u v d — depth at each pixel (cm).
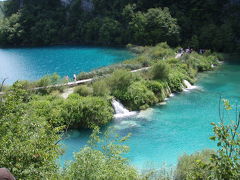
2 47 8138
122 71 3072
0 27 8725
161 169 1730
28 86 2778
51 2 9819
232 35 6253
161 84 3189
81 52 6544
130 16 7575
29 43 8775
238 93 3306
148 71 3459
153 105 2964
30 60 5656
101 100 2533
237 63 5056
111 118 2573
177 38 6575
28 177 718
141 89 2948
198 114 2702
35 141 808
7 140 765
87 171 930
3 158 725
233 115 2633
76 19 8956
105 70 3562
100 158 981
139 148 2064
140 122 2536
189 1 7344
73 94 2667
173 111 2788
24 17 8938
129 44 6894
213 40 6153
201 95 3253
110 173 939
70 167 967
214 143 2133
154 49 5216
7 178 380
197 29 6850
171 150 2039
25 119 893
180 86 3447
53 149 838
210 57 4981
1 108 870
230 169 584
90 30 8212
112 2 8569
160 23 6644
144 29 6825
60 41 8688
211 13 7125
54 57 5962
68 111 2380
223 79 3953
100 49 6950
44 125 911
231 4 7169
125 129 2386
